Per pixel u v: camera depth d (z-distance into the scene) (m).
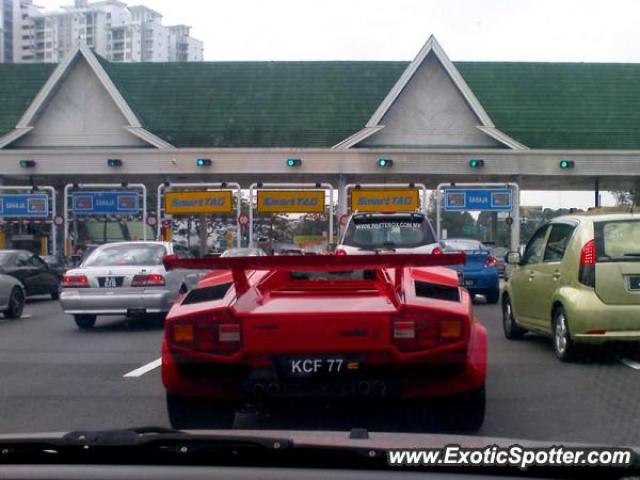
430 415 6.54
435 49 31.94
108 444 3.52
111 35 140.88
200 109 33.66
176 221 45.84
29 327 15.60
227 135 32.69
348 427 6.91
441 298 6.32
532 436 6.73
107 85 32.44
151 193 45.31
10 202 30.64
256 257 5.88
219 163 31.19
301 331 5.86
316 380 5.94
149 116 33.47
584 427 7.03
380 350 5.88
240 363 5.95
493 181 34.75
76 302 14.31
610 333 9.51
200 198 29.34
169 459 3.53
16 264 20.69
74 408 8.12
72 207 31.41
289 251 24.64
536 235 11.59
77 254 30.08
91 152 31.48
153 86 34.53
